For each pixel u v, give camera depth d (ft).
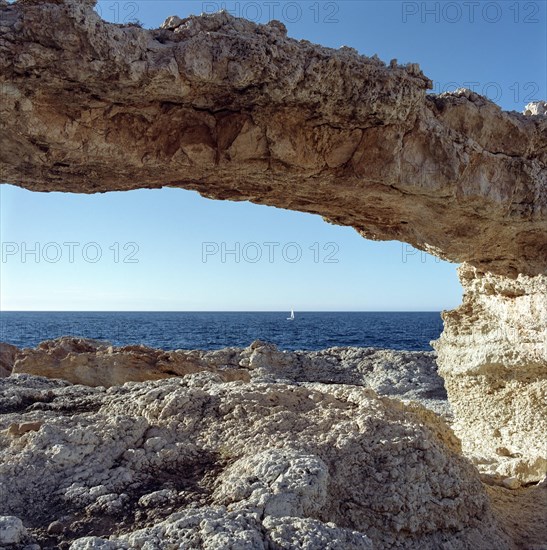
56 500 14.93
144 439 18.07
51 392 26.12
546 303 25.18
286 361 68.59
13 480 15.55
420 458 16.48
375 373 67.56
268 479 14.38
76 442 17.13
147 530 12.41
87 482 15.65
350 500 15.15
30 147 16.67
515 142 20.88
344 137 18.33
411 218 22.84
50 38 14.29
